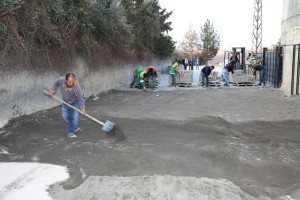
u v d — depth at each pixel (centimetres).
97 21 1303
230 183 450
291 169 510
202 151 582
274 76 1739
